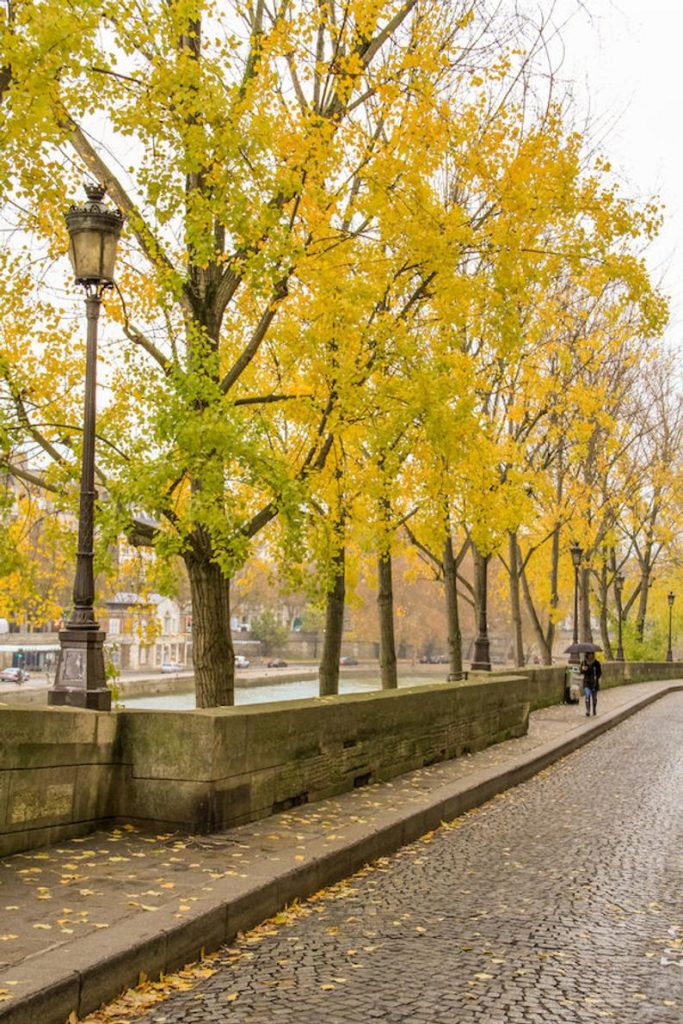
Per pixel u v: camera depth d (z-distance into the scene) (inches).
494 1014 197.5
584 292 954.7
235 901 248.2
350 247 497.0
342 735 451.5
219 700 524.7
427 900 295.3
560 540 1343.5
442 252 500.4
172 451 446.3
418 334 569.9
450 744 615.2
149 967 209.5
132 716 342.6
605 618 1914.4
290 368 532.7
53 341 509.0
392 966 228.5
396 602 4311.0
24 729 294.0
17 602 555.8
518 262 524.4
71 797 318.3
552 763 679.7
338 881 317.7
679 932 263.7
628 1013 199.6
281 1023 189.9
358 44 471.8
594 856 368.2
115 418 518.6
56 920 220.8
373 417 550.9
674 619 2760.8
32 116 359.9
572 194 518.3
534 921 272.5
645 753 750.5
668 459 1796.3
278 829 349.4
